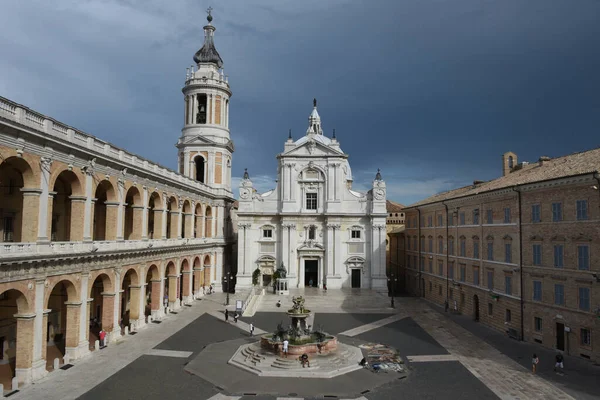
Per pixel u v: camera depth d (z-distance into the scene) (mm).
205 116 74062
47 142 29953
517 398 27656
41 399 26391
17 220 34406
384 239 71312
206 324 47906
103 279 38875
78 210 34406
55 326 40219
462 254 55281
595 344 33969
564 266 36906
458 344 40750
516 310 42781
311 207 73562
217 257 71500
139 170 43219
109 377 30672
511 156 63281
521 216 42188
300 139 88375
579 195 35562
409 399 27703
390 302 62344
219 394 28391
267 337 37438
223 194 72750
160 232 49938
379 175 72250
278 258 73062
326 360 34438
